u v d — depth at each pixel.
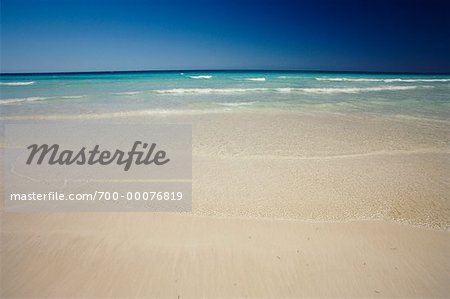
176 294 3.28
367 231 4.38
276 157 7.46
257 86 25.75
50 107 13.84
